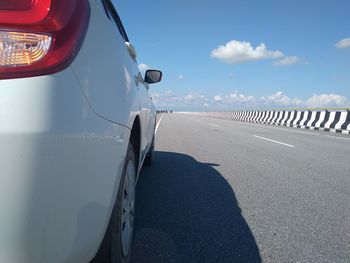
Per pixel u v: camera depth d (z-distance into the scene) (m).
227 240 3.36
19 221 1.30
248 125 25.64
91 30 1.75
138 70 3.59
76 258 1.55
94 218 1.66
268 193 5.08
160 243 3.24
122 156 2.18
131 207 2.85
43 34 1.43
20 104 1.32
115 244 2.21
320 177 6.26
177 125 22.69
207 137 13.57
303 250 3.20
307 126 23.53
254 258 3.00
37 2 1.43
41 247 1.36
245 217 4.02
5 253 1.31
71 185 1.45
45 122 1.34
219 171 6.56
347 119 18.92
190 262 2.89
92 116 1.63
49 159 1.35
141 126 3.34
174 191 5.03
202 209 4.26
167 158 7.91
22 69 1.37
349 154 9.37
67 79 1.46
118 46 2.40
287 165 7.43
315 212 4.27
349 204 4.63
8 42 1.39
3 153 1.29
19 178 1.30
